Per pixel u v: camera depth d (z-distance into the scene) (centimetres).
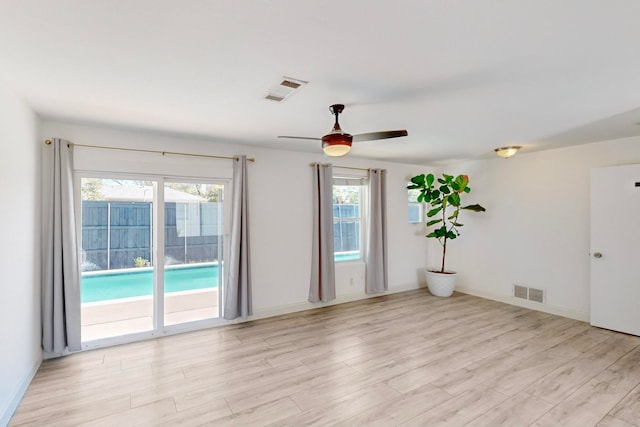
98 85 236
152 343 365
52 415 235
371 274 553
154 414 236
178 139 397
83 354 335
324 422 226
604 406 243
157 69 210
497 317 454
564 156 455
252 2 142
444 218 611
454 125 341
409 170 618
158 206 386
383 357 329
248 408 243
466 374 292
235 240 419
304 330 407
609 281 402
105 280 365
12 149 242
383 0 140
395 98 261
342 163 533
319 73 216
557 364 310
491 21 156
